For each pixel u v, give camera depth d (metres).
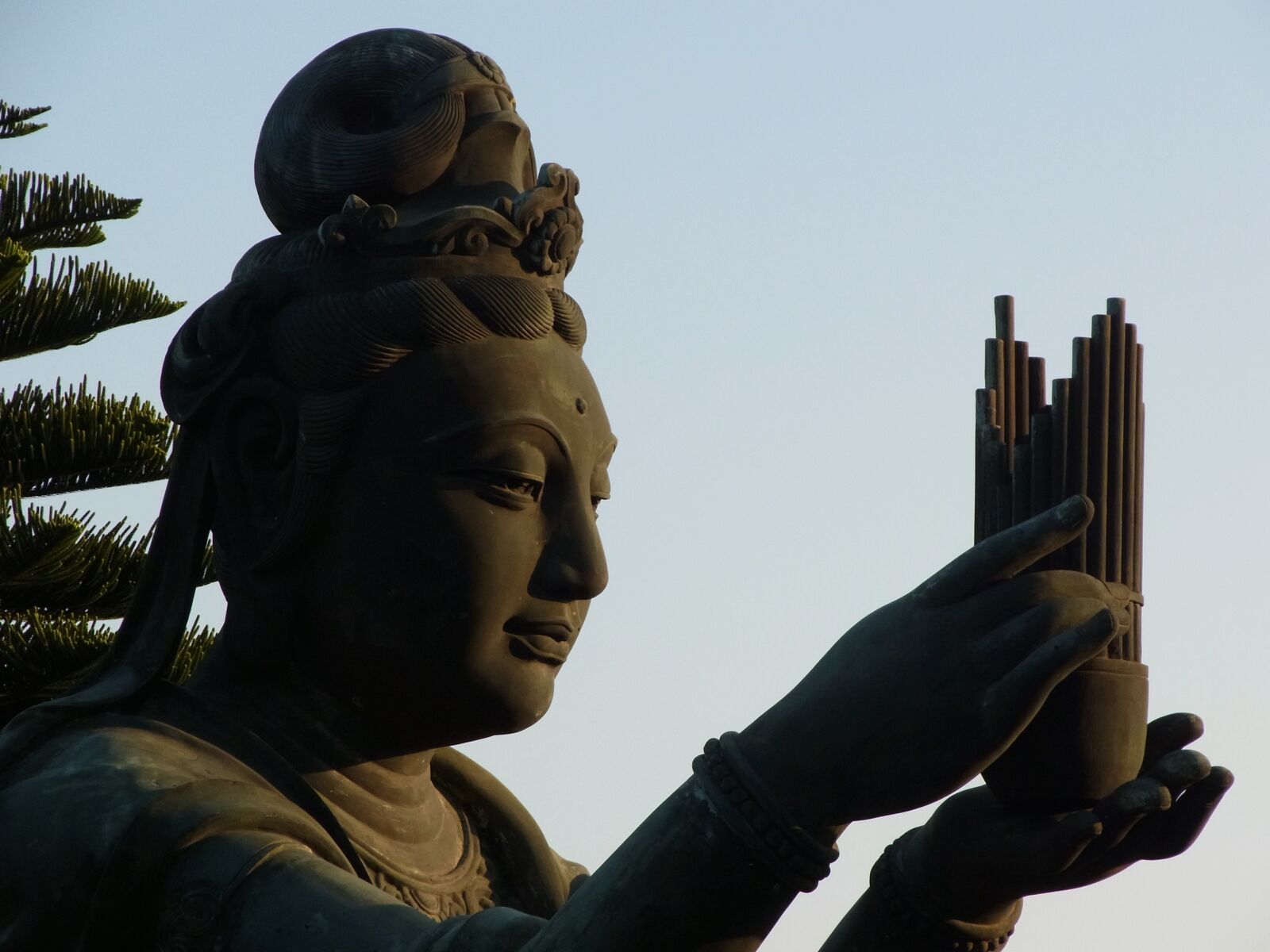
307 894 5.38
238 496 6.55
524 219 6.62
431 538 6.26
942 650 4.81
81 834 5.57
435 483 6.29
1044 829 5.21
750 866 4.79
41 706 6.28
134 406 16.27
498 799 7.28
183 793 5.64
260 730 6.49
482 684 6.30
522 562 6.33
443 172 6.78
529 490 6.38
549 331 6.59
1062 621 4.79
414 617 6.29
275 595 6.49
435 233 6.50
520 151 7.00
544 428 6.37
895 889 5.70
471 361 6.38
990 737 4.72
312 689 6.58
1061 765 5.06
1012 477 5.37
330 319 6.42
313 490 6.39
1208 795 5.26
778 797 4.82
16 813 5.75
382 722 6.55
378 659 6.35
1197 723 5.42
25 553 14.25
